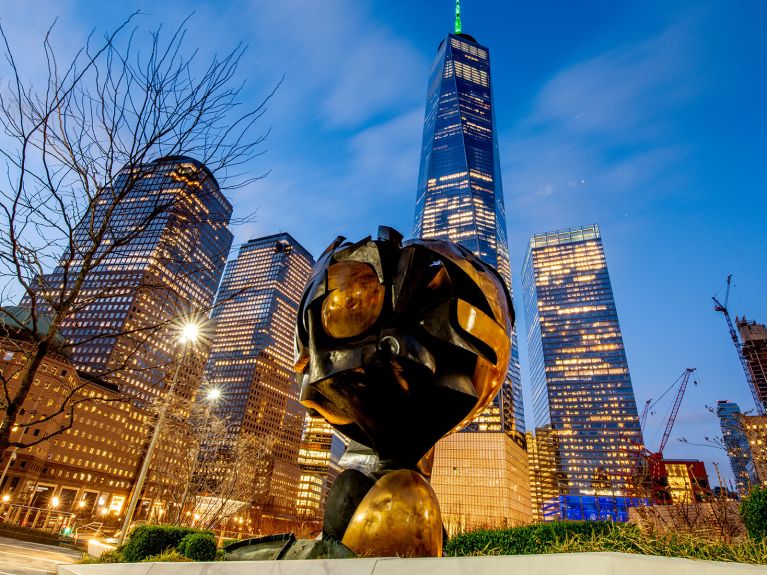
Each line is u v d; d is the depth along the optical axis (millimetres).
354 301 8852
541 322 181375
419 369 8367
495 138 196250
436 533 8008
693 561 3791
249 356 172500
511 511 83375
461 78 196750
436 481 88562
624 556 4082
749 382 127562
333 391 9117
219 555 10188
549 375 169375
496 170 177125
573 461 151500
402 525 7715
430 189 165375
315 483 162750
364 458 9766
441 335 8508
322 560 5742
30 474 78938
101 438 96438
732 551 5535
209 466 29938
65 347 6215
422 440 9258
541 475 157500
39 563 18047
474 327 8641
